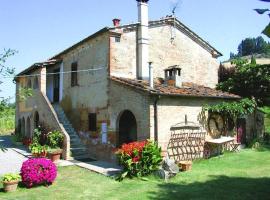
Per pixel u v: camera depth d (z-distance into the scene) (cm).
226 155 1606
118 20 1641
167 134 1387
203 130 1566
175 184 1079
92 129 1692
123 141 1572
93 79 1694
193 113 1518
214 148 1611
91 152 1680
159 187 1045
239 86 2005
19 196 974
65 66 2000
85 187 1067
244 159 1499
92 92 1698
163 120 1376
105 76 1588
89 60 1734
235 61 2094
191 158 1486
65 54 1997
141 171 1190
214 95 1597
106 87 1580
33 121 2183
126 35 1625
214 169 1299
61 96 2036
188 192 978
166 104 1395
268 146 1884
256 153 1656
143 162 1191
